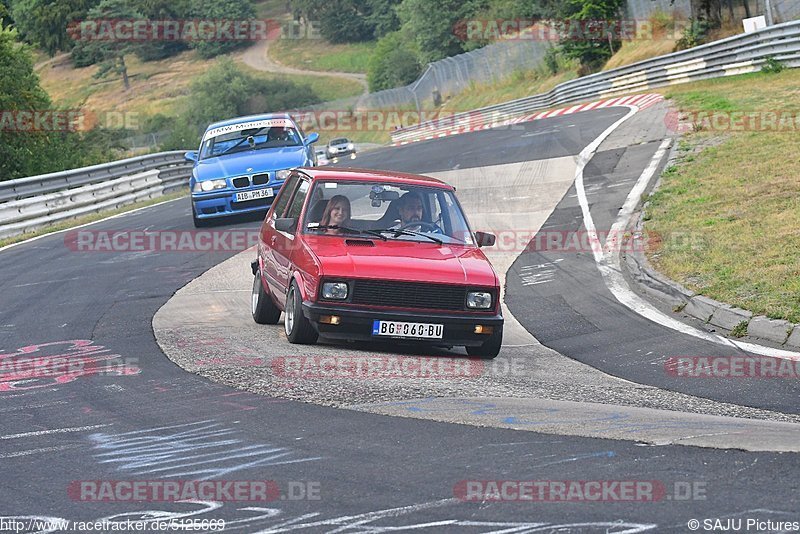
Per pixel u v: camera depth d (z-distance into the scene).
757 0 108.81
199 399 18.20
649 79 104.75
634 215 42.31
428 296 22.81
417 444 14.55
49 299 33.62
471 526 11.04
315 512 11.70
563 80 153.38
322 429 15.61
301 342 23.66
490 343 23.25
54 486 13.16
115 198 73.62
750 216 36.31
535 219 46.19
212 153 51.88
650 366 22.34
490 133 95.12
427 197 25.73
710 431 14.97
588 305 30.12
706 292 28.34
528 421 15.83
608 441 14.45
